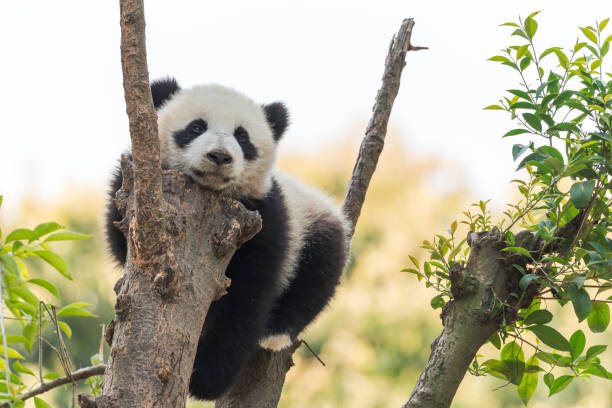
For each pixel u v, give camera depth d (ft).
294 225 35.12
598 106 25.40
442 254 28.30
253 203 32.76
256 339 32.22
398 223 86.33
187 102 32.22
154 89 34.53
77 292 79.20
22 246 26.66
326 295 38.19
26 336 28.02
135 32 19.44
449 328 26.20
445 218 86.17
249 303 31.83
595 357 26.37
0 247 26.21
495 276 26.18
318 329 76.79
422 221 85.71
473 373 28.58
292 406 74.13
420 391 25.81
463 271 26.12
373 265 81.46
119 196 22.34
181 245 20.92
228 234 21.52
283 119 36.50
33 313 27.99
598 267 25.09
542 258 26.20
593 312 26.84
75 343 75.97
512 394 66.95
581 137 26.43
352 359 74.28
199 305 20.84
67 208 84.53
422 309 75.82
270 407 33.88
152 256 20.26
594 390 64.54
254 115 33.19
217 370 31.30
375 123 40.37
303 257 37.06
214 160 28.25
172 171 22.08
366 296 78.02
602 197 26.04
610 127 25.11
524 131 26.71
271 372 34.37
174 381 19.65
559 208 26.55
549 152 25.93
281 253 32.71
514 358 27.89
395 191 90.48
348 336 76.13
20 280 27.02
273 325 35.83
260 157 32.53
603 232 26.32
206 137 29.86
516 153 26.32
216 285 21.43
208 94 32.91
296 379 75.56
